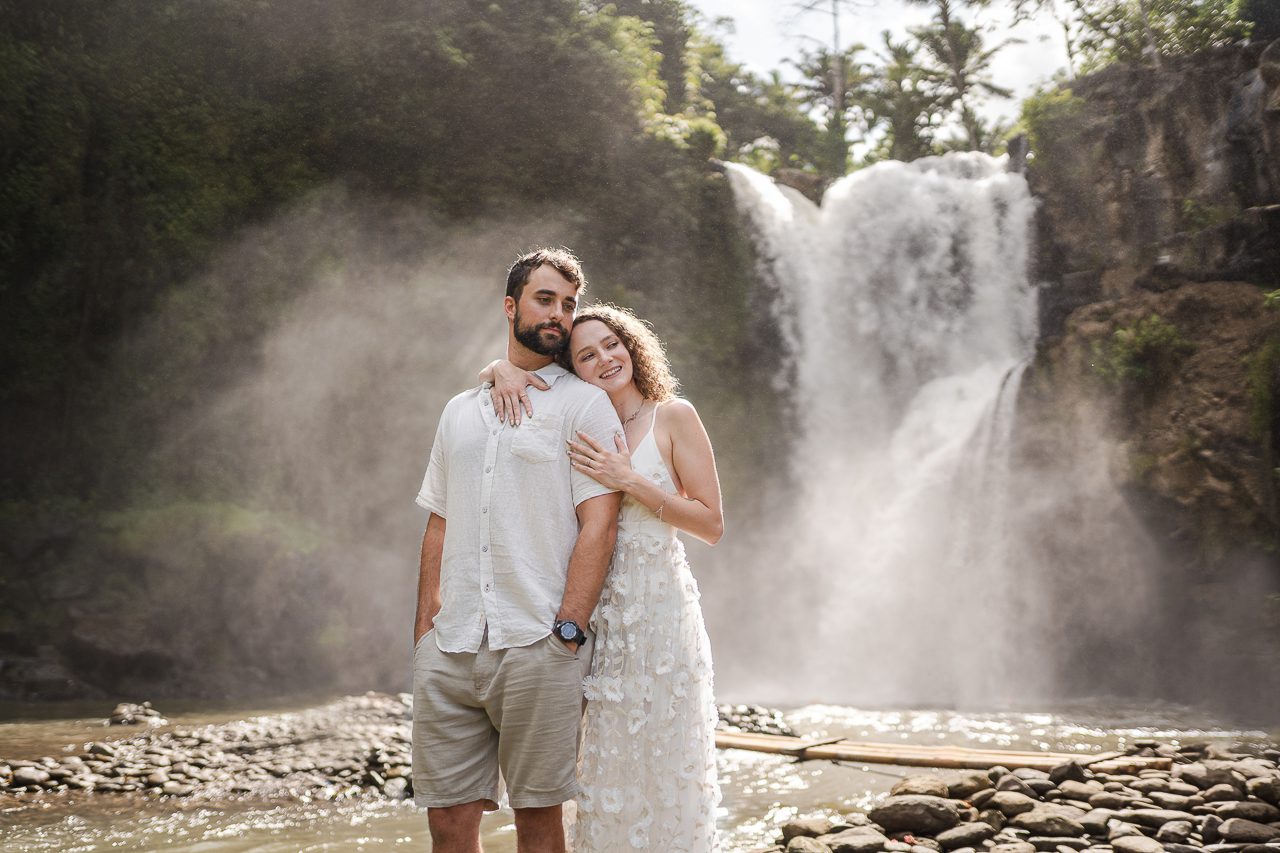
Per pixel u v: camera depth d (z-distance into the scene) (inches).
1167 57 1119.6
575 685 107.4
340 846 185.6
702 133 871.7
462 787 109.8
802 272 848.3
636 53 875.4
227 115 715.4
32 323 653.3
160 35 708.7
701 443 118.9
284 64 737.0
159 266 683.4
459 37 780.0
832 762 255.1
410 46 753.6
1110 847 164.6
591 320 122.2
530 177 786.8
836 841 169.6
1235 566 663.8
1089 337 745.0
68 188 663.1
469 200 768.3
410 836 193.5
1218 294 712.4
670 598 114.2
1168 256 754.2
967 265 844.6
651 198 820.6
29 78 649.6
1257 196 754.2
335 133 736.3
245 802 225.5
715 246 840.3
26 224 650.2
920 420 808.9
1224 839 165.8
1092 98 842.8
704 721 115.6
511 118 788.0
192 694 542.9
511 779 107.2
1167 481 687.7
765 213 859.4
